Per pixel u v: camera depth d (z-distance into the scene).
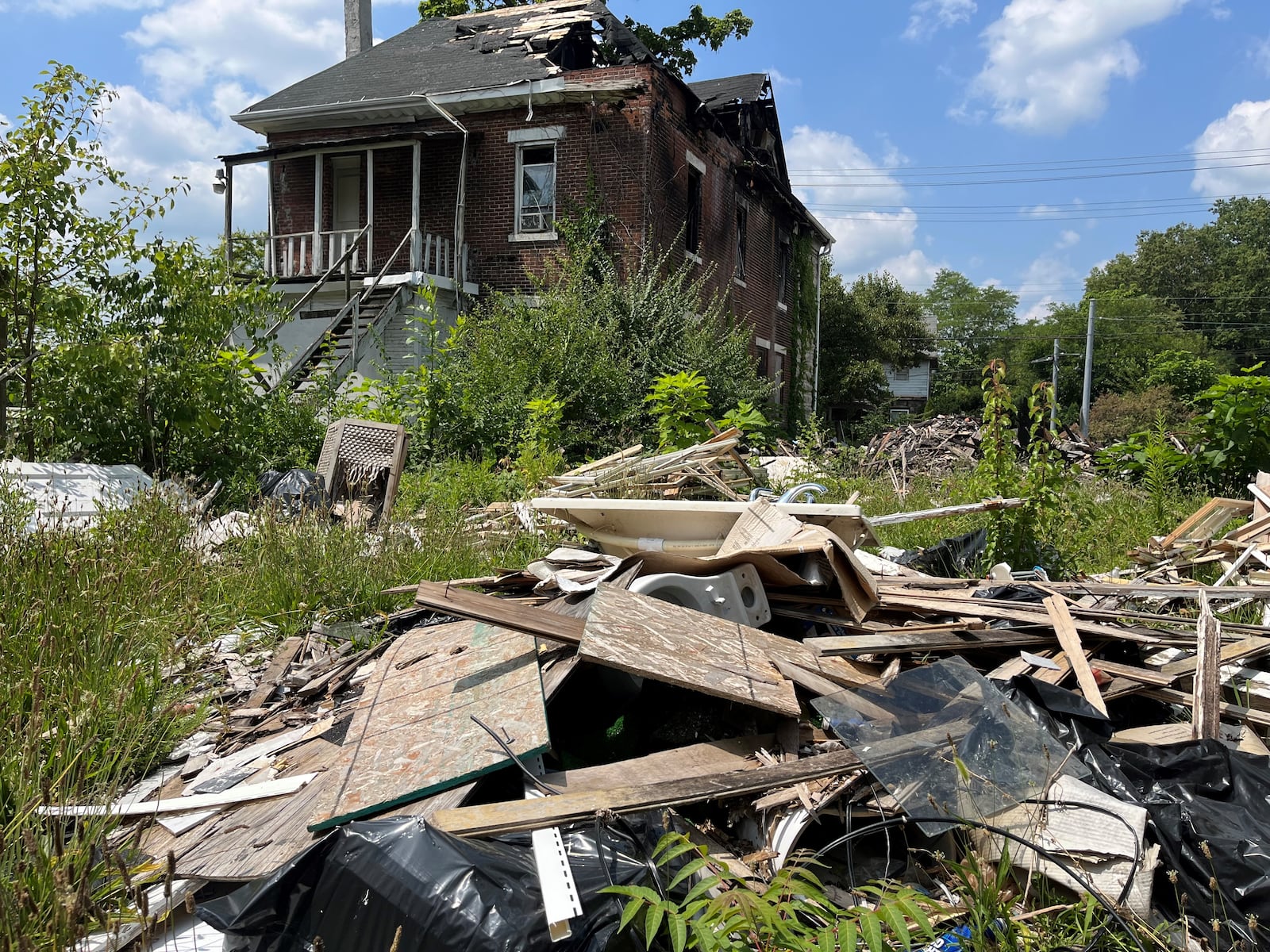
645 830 2.63
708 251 20.00
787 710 3.26
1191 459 10.45
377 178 18.53
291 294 17.50
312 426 11.52
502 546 7.01
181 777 3.45
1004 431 7.21
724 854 2.74
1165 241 73.94
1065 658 3.92
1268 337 67.25
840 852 2.98
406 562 6.20
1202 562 6.45
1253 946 2.36
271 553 6.01
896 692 3.56
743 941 2.14
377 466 8.80
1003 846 2.77
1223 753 2.99
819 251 29.58
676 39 27.19
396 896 2.22
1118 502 9.53
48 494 6.90
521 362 13.48
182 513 6.54
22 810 2.62
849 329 39.81
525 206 17.67
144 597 4.70
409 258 18.27
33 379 9.46
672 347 15.20
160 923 2.39
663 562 4.28
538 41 18.75
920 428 19.16
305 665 4.69
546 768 3.41
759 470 9.89
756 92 22.06
